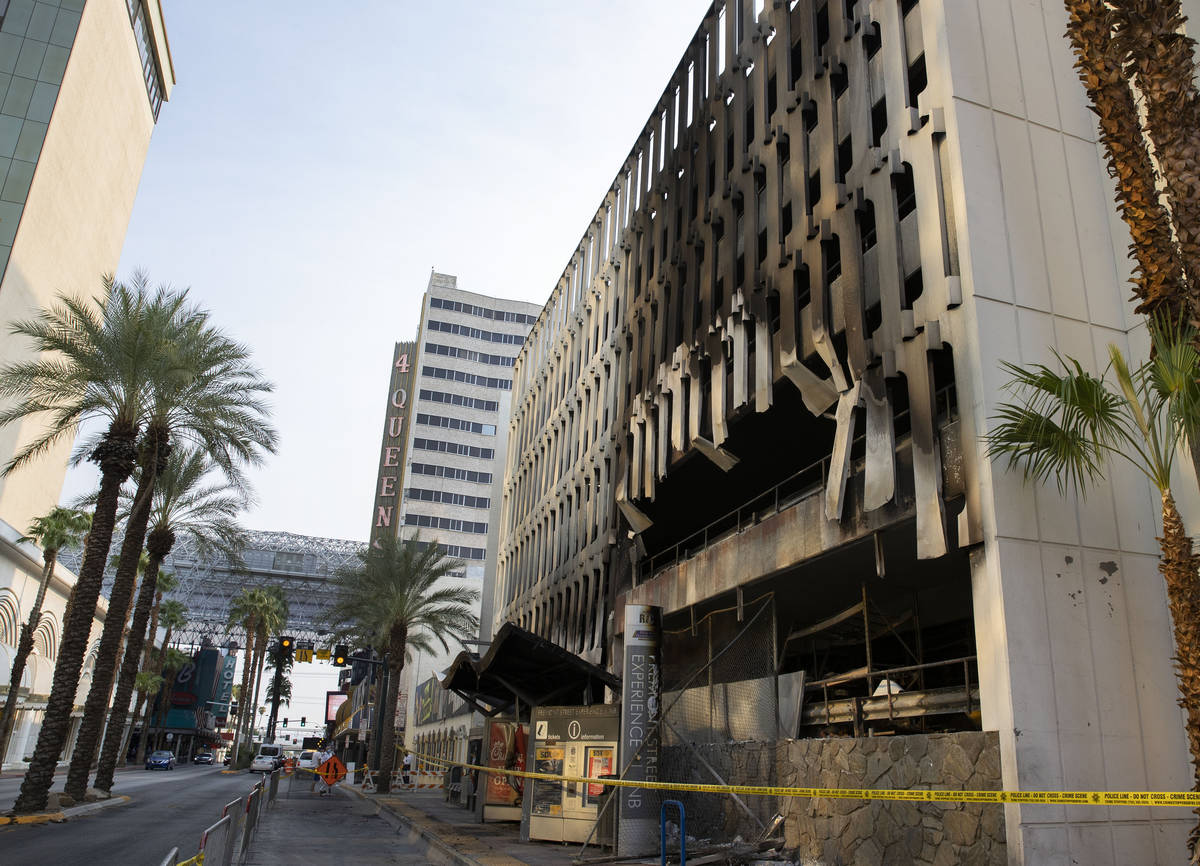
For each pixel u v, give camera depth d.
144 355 22.17
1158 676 10.67
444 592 41.06
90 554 21.58
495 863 12.95
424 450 110.69
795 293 15.76
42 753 20.17
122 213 67.19
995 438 9.94
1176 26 7.90
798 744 13.77
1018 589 10.34
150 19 66.31
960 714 12.77
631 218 27.91
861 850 11.74
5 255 47.97
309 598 105.50
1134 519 11.38
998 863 9.50
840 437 13.57
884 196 13.52
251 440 24.95
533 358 42.00
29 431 52.03
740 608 16.91
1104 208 13.19
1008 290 11.84
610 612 24.55
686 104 23.44
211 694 106.19
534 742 17.06
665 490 23.69
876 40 14.91
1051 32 13.98
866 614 14.86
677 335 21.89
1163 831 9.98
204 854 6.50
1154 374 8.63
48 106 51.94
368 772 44.75
